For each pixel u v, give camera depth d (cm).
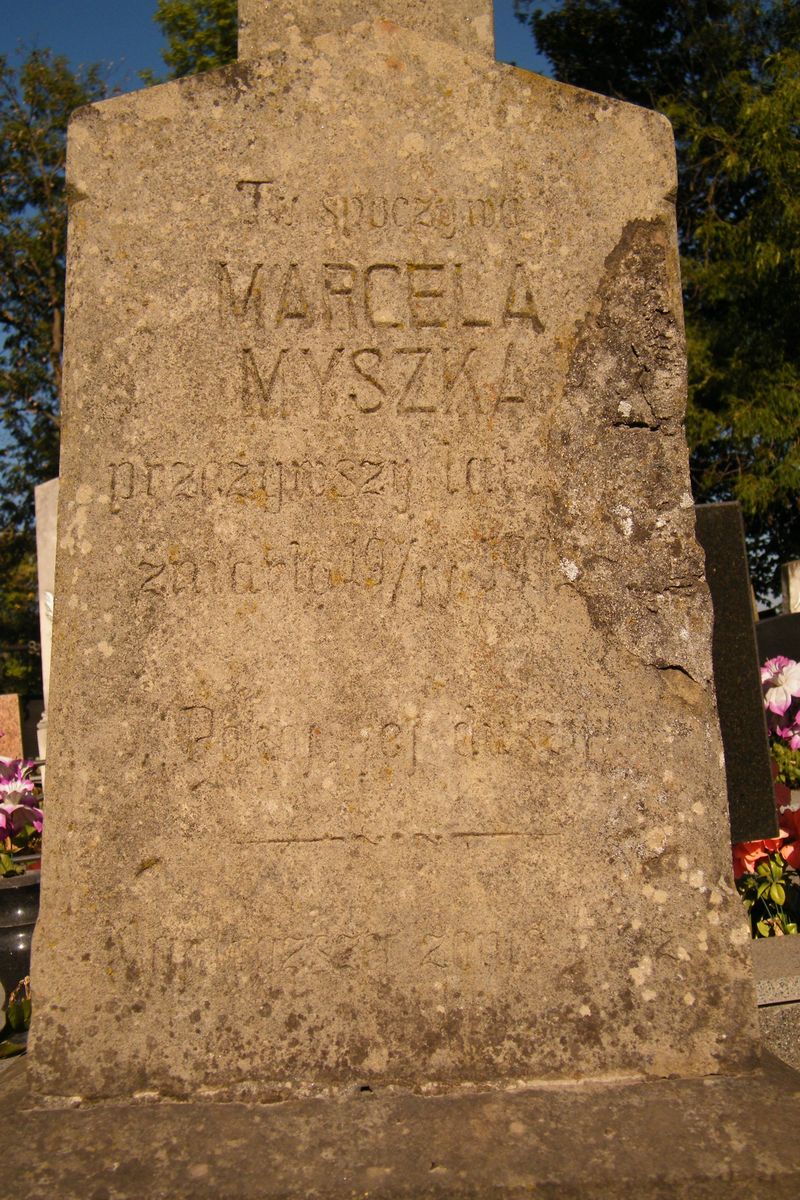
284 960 251
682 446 273
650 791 261
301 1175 213
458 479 267
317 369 267
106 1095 246
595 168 274
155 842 254
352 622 262
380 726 259
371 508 264
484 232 271
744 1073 252
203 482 262
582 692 263
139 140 267
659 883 258
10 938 377
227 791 256
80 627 259
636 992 254
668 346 274
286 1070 247
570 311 271
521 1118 232
